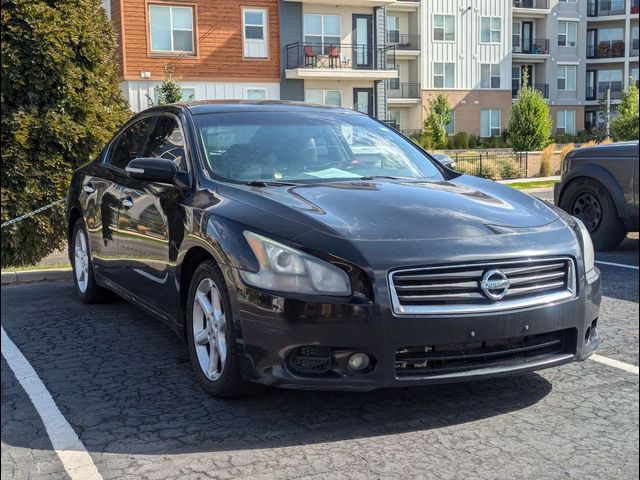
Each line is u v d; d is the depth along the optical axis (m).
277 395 4.04
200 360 4.01
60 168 8.30
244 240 3.61
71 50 8.30
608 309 6.15
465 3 48.09
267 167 4.52
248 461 3.26
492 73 49.56
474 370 3.49
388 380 3.36
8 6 8.06
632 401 4.01
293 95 32.91
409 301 3.39
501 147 47.69
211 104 5.17
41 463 3.27
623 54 57.34
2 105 8.14
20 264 8.29
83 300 6.34
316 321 3.35
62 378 4.39
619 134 33.53
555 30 53.59
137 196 4.93
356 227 3.56
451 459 3.30
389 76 34.00
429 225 3.64
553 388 4.21
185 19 29.92
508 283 3.53
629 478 3.14
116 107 8.97
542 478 3.14
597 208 9.20
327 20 33.50
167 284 4.41
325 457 3.30
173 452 3.35
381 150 5.05
